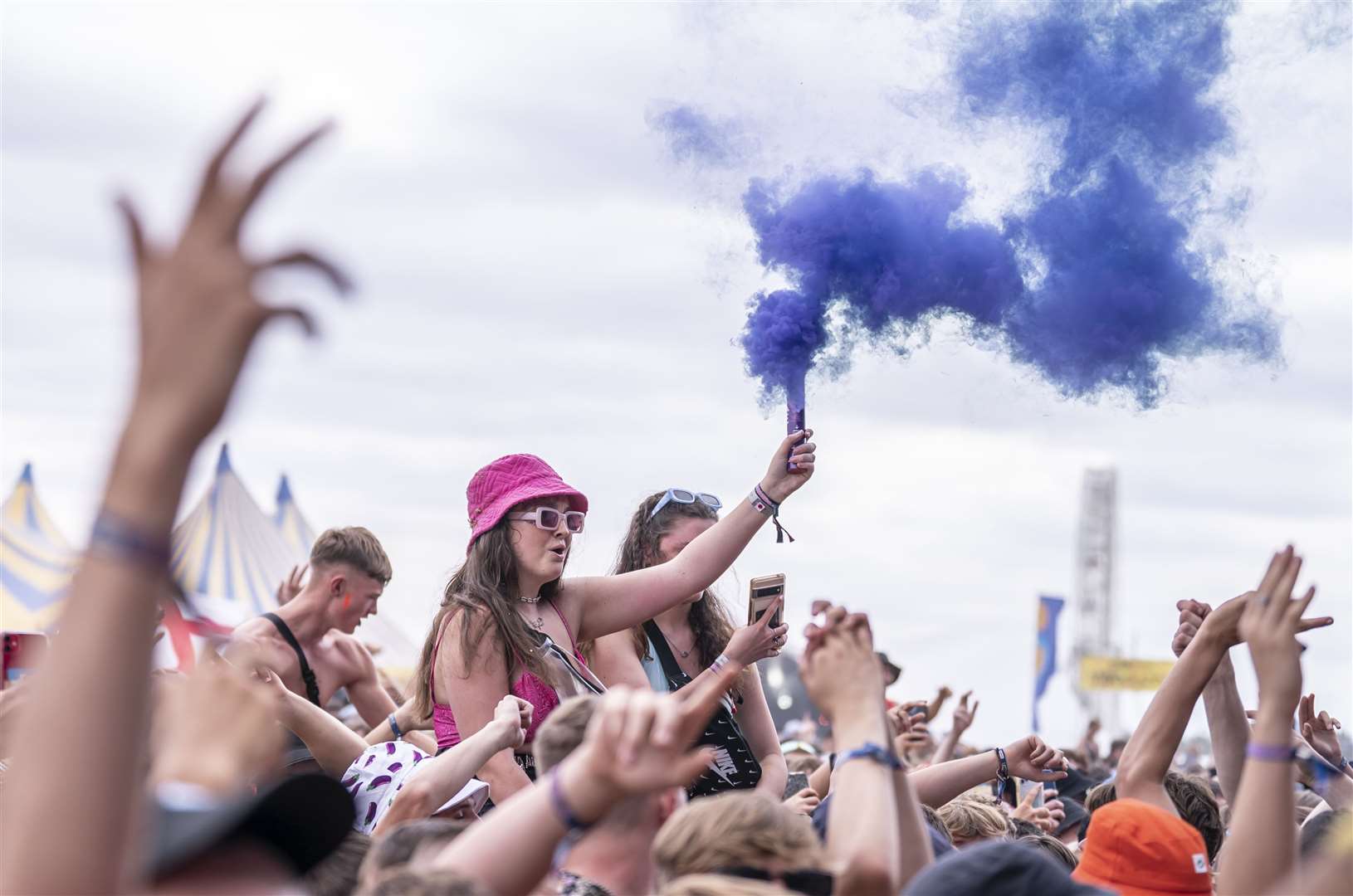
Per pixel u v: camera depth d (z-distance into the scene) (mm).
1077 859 4949
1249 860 2922
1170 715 3811
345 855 3186
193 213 1407
